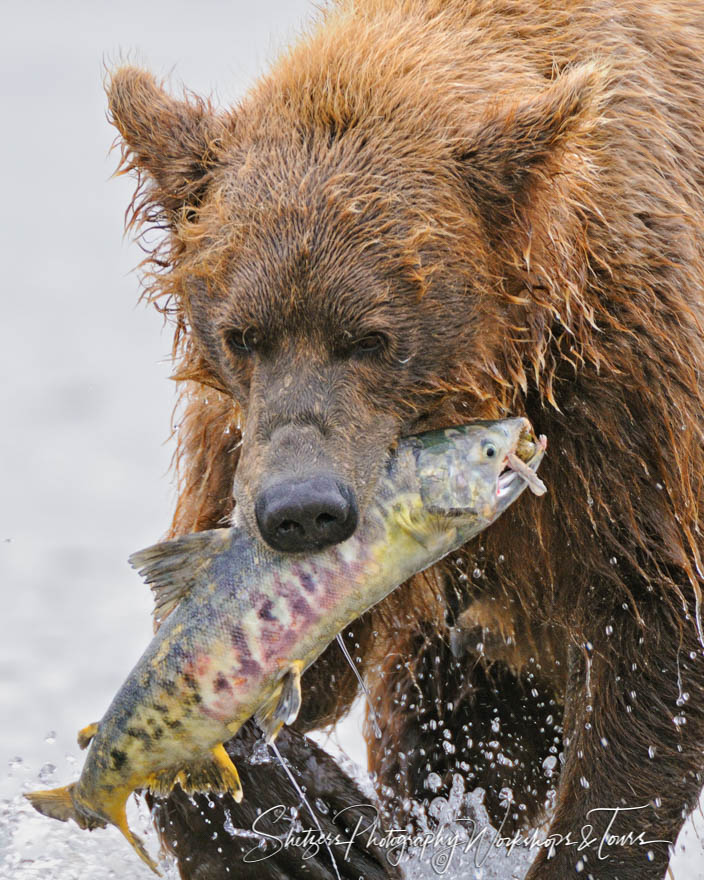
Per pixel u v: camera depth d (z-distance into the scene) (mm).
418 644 20344
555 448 15977
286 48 17641
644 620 16141
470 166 15336
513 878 19516
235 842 15609
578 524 16109
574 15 17000
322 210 14805
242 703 13891
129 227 16750
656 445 15609
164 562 14055
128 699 14016
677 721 16156
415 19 16953
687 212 16094
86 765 14375
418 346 14938
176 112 16188
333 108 15438
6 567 32312
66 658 27828
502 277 15461
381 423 14867
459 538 14172
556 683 19312
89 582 31688
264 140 15547
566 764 17109
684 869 20984
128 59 18109
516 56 16547
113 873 18922
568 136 14969
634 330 15438
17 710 25750
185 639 13852
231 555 13977
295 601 13805
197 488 17172
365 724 21312
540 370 15680
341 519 13555
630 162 15883
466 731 20516
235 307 14805
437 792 20453
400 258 14781
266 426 14398
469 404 15734
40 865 18859
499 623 18297
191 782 14336
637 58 16875
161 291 16375
